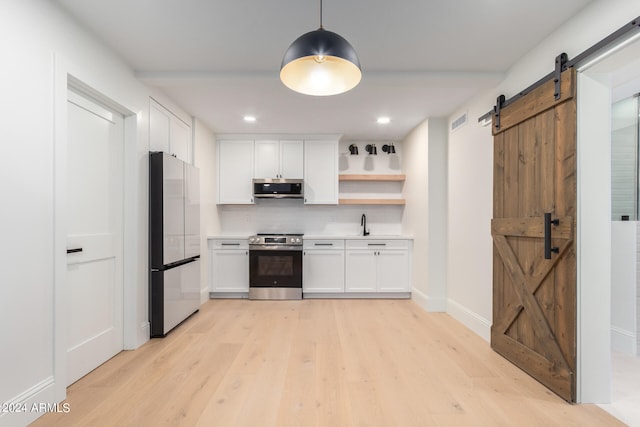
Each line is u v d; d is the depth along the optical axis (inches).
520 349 94.0
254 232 199.2
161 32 86.9
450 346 111.4
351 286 179.0
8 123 63.2
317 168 186.7
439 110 144.4
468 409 74.0
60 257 74.7
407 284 179.2
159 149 123.3
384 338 118.6
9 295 63.3
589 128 76.0
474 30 85.7
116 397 78.0
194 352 105.1
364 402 76.5
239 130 177.9
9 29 63.4
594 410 73.7
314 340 116.5
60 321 74.9
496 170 107.9
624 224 105.4
